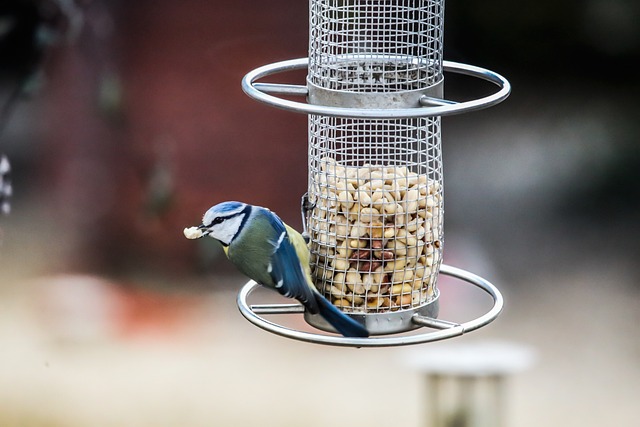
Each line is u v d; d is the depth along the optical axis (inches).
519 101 626.2
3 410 447.5
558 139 613.6
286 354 495.8
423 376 411.2
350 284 251.1
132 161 519.2
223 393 465.4
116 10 499.5
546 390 471.2
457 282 530.3
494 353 397.7
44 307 511.5
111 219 532.7
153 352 493.7
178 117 512.4
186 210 517.7
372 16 259.9
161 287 526.9
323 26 254.8
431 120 256.7
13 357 481.7
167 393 464.1
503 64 625.3
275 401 459.8
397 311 251.4
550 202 587.8
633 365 484.7
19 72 436.1
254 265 240.2
